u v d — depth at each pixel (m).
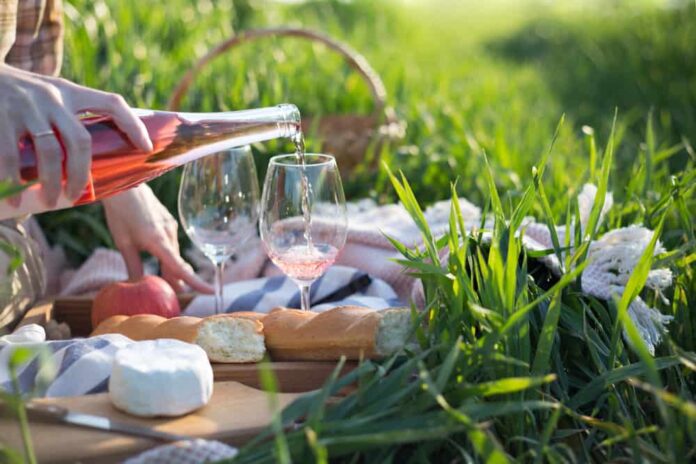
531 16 10.14
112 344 1.30
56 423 1.12
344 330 1.29
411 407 1.10
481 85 5.31
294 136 1.49
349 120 3.14
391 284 1.88
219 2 5.39
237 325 1.34
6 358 1.24
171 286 1.80
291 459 1.01
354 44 5.74
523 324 1.24
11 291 1.57
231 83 3.56
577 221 1.52
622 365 1.39
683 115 4.55
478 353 1.17
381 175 2.58
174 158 1.38
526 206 1.38
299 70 4.17
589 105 5.34
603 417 1.34
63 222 2.39
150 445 1.09
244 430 1.13
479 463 1.16
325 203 1.45
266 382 0.92
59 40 1.88
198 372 1.16
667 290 1.65
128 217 1.73
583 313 1.38
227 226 1.63
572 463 1.15
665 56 5.75
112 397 1.16
